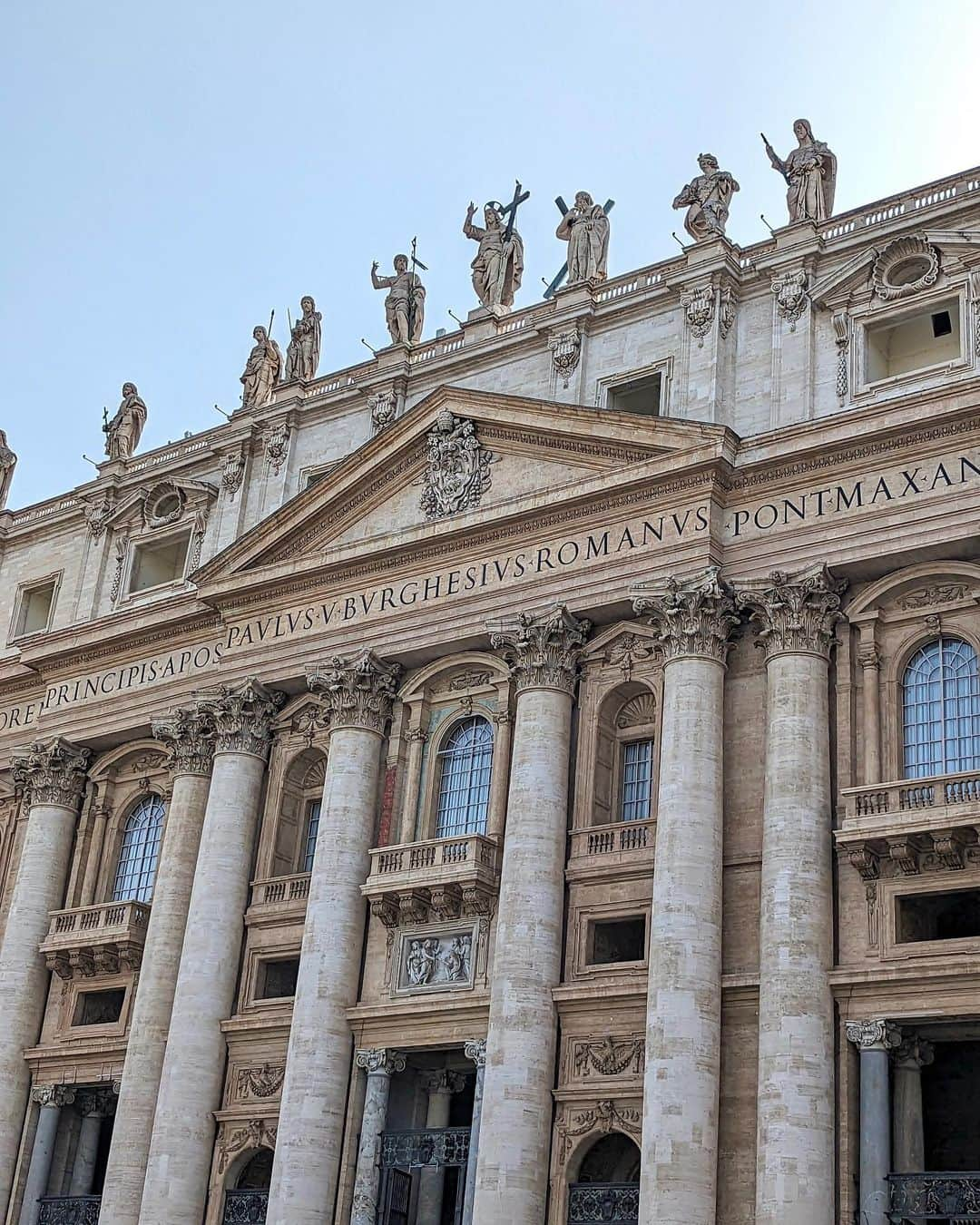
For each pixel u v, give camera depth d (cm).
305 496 4731
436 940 4103
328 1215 3962
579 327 4566
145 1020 4497
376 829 4372
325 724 4628
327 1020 4106
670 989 3553
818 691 3762
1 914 5200
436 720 4409
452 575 4419
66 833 5100
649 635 4069
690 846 3684
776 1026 3441
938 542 3697
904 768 3706
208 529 5228
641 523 4116
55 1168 4722
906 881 3528
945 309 4012
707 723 3819
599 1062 3728
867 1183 3309
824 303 4162
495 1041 3772
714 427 4003
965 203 4028
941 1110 3872
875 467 3856
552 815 3981
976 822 3403
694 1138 3428
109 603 5425
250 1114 4250
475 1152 3812
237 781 4634
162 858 4712
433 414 4606
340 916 4216
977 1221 3306
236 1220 4184
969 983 3366
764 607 3856
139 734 5062
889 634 3803
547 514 4253
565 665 4134
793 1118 3344
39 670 5341
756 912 3666
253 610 4812
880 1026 3422
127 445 5662
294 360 5278
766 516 3969
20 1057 4791
